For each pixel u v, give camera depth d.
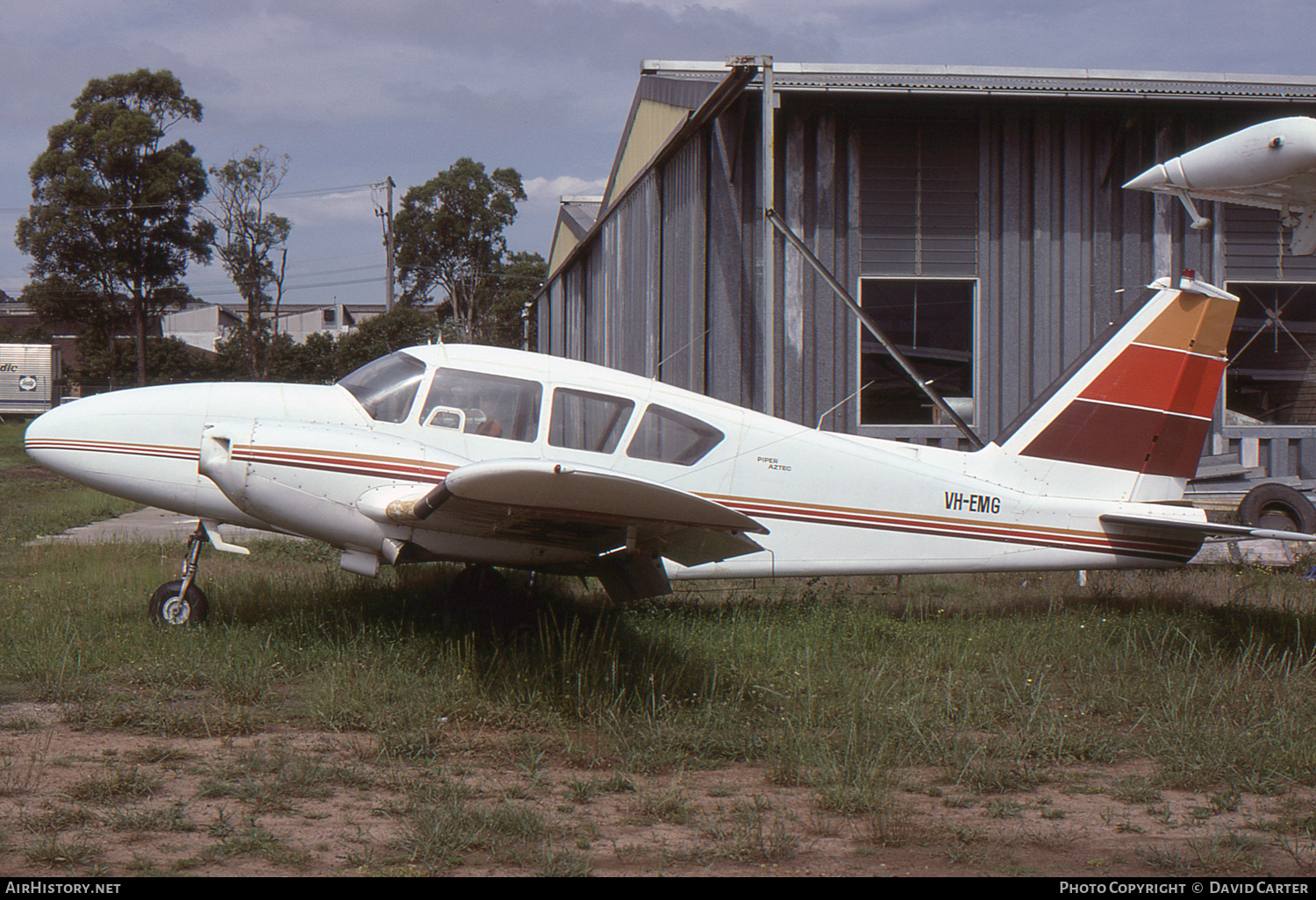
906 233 9.98
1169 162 5.10
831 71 10.03
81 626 5.46
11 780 3.35
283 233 50.31
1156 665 5.02
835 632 5.83
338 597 6.41
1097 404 6.51
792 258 9.79
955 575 7.93
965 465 6.43
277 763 3.59
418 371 5.75
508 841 2.99
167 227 44.47
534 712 4.25
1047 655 5.39
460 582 6.50
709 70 11.91
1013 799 3.51
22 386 39.38
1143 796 3.51
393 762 3.69
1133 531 6.45
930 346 10.09
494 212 61.06
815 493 6.18
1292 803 3.43
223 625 5.61
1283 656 5.20
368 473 5.27
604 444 5.85
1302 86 10.41
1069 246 10.10
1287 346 10.56
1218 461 10.40
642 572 5.61
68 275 44.78
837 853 2.99
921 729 4.12
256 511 5.23
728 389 9.63
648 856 2.92
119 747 3.78
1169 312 6.53
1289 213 5.29
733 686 4.63
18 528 10.50
